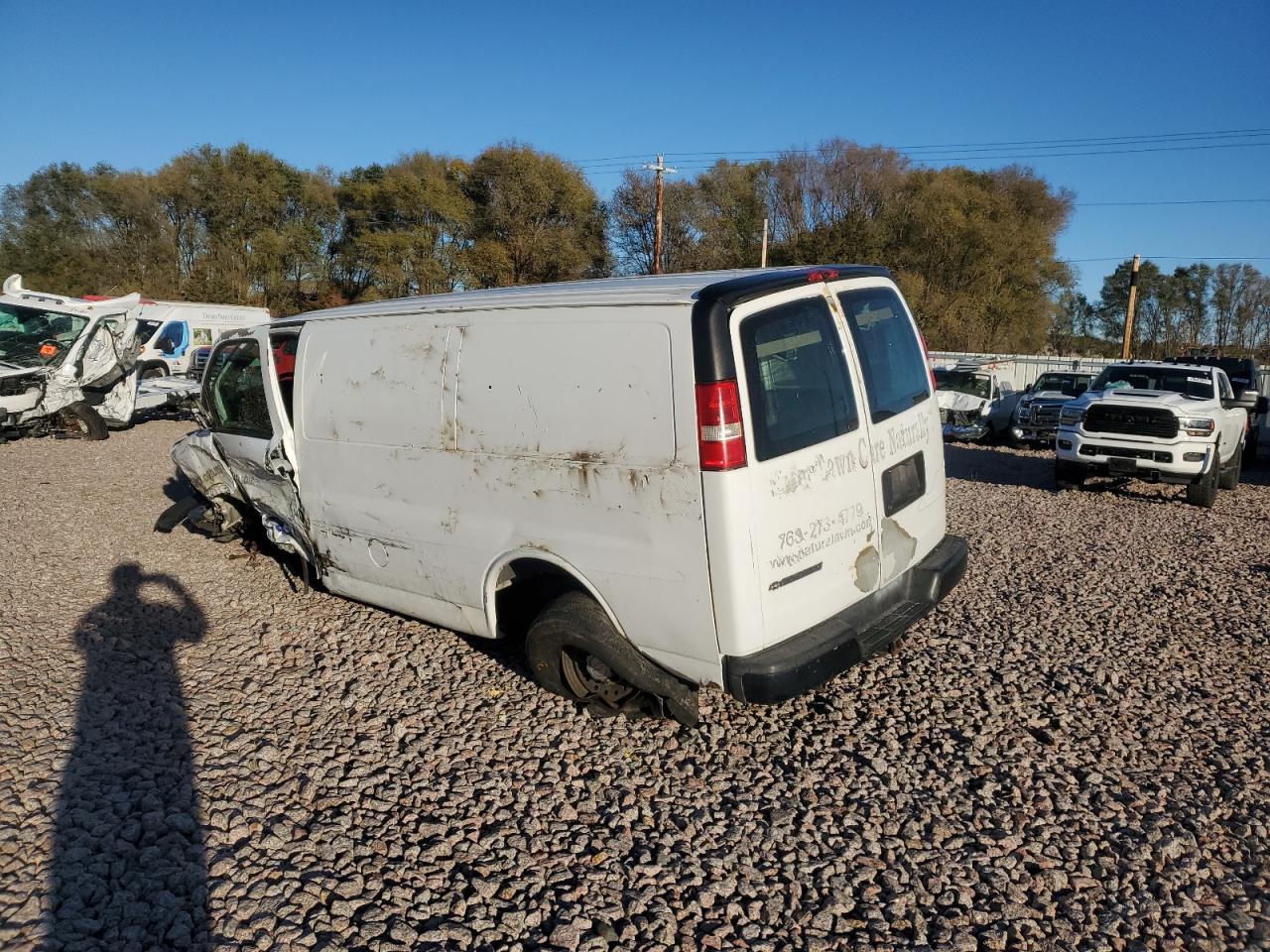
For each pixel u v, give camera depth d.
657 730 4.25
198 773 3.84
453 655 5.10
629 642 3.92
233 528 7.04
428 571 4.72
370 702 4.55
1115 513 10.09
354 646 5.26
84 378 14.13
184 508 7.70
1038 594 6.41
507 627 4.80
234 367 6.20
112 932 2.84
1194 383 12.01
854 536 4.00
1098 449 11.16
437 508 4.57
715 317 3.49
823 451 3.80
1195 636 5.54
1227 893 3.08
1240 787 3.74
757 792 3.71
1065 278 46.50
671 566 3.64
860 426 4.03
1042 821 3.50
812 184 45.44
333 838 3.39
